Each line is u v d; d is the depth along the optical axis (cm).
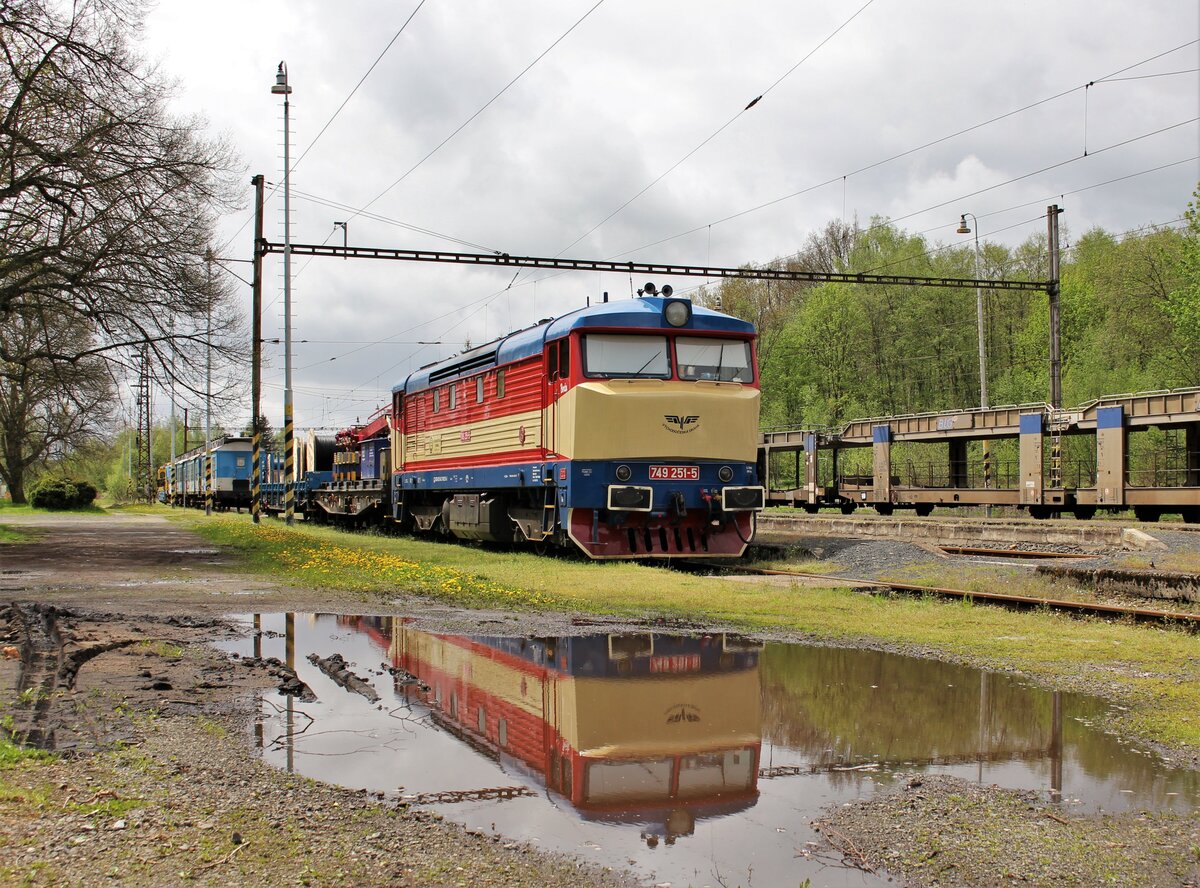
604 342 1822
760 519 3300
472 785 588
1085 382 4562
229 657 946
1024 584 1443
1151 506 2986
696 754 660
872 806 551
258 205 3316
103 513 5400
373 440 3269
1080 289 5256
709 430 1844
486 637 1102
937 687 859
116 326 2328
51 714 686
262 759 622
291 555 2059
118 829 474
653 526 1873
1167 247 4609
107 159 2178
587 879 449
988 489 3475
